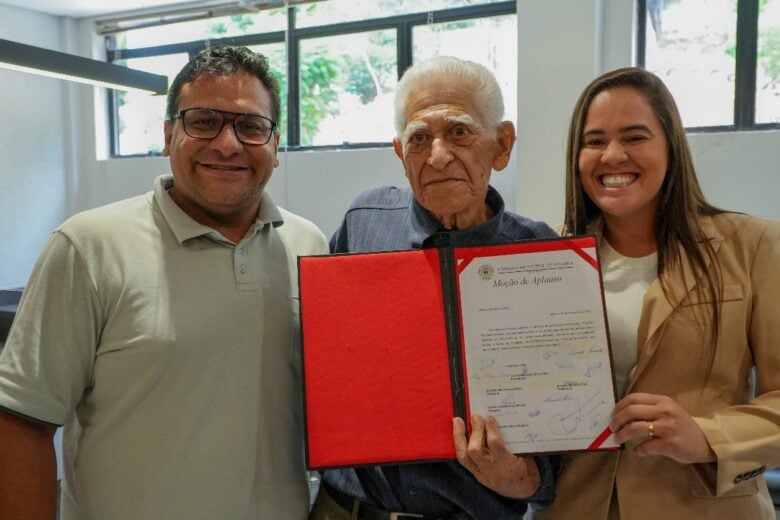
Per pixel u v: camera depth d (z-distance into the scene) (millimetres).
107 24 4613
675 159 1254
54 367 1065
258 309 1159
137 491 1074
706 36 3160
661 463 1205
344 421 1068
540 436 1068
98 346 1104
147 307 1090
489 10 3631
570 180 1363
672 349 1207
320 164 4051
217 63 1166
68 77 2537
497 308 1091
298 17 4109
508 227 1240
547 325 1084
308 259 1118
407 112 1126
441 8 3752
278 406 1178
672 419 1071
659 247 1271
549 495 1186
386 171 3877
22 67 2359
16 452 1054
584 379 1075
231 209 1187
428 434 1071
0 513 1043
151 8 4449
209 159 1147
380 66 3945
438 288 1104
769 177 3018
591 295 1086
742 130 3119
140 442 1080
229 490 1107
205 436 1095
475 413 1068
